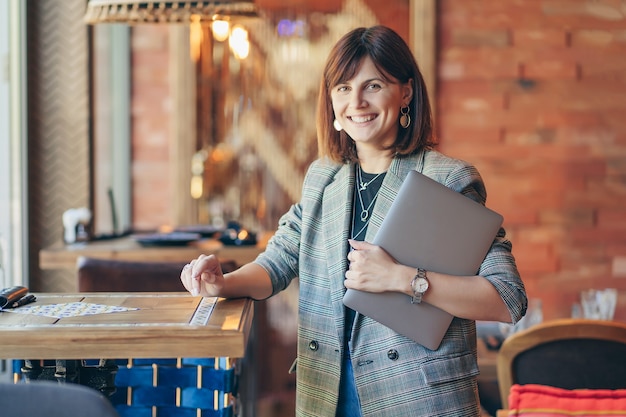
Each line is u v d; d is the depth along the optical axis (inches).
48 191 202.1
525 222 230.8
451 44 228.1
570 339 108.0
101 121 225.5
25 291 90.4
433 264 82.7
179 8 150.9
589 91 228.4
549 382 108.9
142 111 242.2
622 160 228.8
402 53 88.1
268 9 269.1
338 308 85.7
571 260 230.5
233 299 90.3
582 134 229.1
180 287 140.9
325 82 92.5
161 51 241.0
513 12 227.6
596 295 147.6
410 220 83.2
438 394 82.3
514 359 109.4
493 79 228.5
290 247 94.5
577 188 229.9
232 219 273.6
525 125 229.5
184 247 181.2
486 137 229.5
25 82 194.4
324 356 87.0
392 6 268.5
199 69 263.4
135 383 93.7
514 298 81.7
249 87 270.8
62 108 202.4
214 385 92.8
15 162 188.5
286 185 274.1
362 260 82.0
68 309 85.7
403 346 83.5
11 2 186.5
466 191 86.3
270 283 92.7
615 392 67.1
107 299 91.8
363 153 91.6
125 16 152.3
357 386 84.9
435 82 227.8
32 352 75.2
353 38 88.7
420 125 89.5
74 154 202.8
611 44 227.1
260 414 212.8
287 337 260.4
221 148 272.4
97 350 75.3
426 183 83.7
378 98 87.0
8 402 61.8
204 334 75.6
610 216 229.6
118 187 242.5
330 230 88.7
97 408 61.2
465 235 82.9
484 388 135.9
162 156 243.4
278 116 272.4
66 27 201.8
